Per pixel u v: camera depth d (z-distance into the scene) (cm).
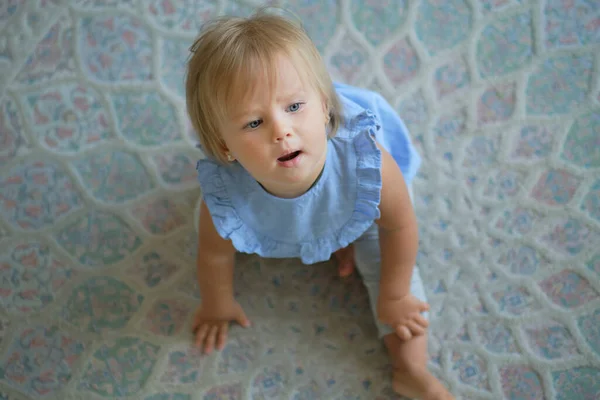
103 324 114
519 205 118
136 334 112
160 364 109
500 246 115
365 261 109
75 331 113
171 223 122
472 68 130
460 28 134
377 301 105
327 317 112
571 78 127
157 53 136
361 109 92
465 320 110
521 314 109
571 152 121
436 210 120
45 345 112
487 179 121
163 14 139
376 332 110
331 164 85
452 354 108
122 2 140
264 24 74
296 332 111
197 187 125
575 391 102
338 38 135
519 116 125
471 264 114
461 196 120
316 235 95
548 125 124
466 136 125
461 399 104
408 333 102
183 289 116
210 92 73
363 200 88
